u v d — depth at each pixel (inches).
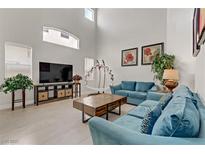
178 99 52.9
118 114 133.0
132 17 219.0
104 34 261.3
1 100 149.7
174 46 150.2
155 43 192.7
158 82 187.0
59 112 135.5
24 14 168.6
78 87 234.4
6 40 153.2
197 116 38.2
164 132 33.7
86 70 263.3
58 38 215.2
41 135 86.7
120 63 236.1
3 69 151.3
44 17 190.5
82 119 110.6
